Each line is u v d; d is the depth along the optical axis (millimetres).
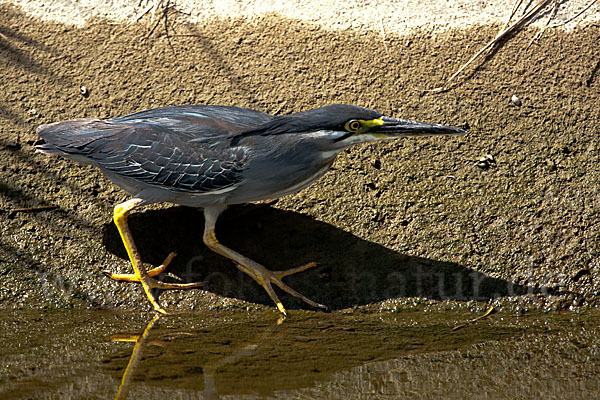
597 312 10297
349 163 11461
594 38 12727
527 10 13086
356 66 12516
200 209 11086
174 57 12594
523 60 12523
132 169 9836
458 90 12219
